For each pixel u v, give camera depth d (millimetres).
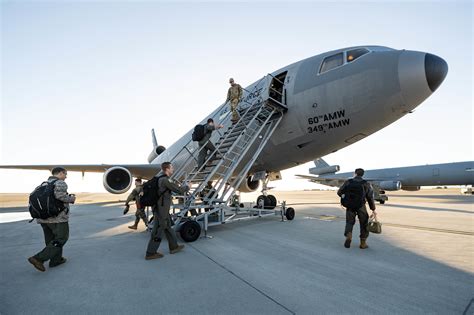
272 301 2865
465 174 28844
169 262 4375
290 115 8219
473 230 7285
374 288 3199
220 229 7672
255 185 13195
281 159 9211
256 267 4051
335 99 7199
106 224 9492
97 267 4156
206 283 3410
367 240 5992
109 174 10680
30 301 2934
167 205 4770
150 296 3031
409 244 5578
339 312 2605
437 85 6145
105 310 2707
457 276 3605
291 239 6168
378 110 6703
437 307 2699
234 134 8812
